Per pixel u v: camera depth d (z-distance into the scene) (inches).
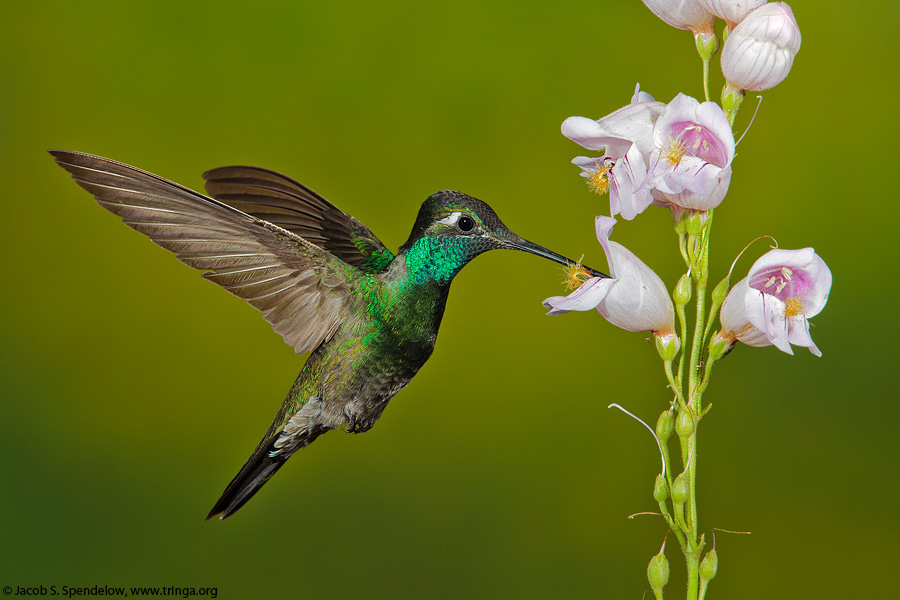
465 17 405.7
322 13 406.3
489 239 227.9
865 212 392.2
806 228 393.4
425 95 404.2
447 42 405.4
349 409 239.6
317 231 268.1
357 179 402.6
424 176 401.1
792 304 163.0
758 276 167.6
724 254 394.6
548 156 397.7
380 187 402.0
